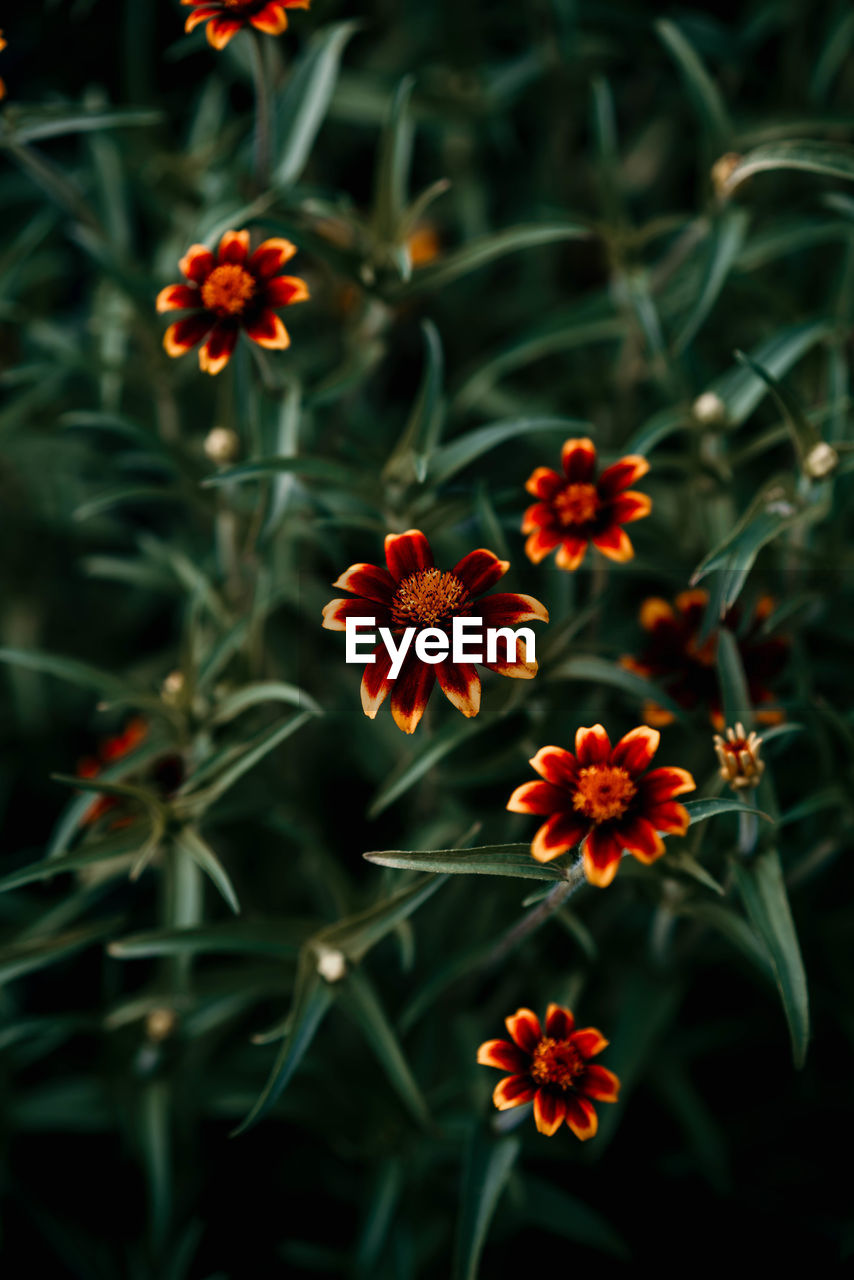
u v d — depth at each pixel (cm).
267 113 50
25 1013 68
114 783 47
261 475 46
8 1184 61
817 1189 63
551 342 58
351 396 55
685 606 50
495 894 54
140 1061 54
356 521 49
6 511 74
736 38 70
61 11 84
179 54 60
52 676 77
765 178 64
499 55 84
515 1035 42
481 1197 46
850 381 57
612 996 56
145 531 84
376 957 61
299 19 55
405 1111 55
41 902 59
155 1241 56
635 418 68
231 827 64
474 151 77
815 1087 62
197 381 66
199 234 52
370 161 88
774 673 50
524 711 51
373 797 70
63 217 71
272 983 50
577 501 45
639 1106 66
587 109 79
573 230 53
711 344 68
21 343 71
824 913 60
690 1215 63
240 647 51
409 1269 55
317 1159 63
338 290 70
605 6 70
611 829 39
